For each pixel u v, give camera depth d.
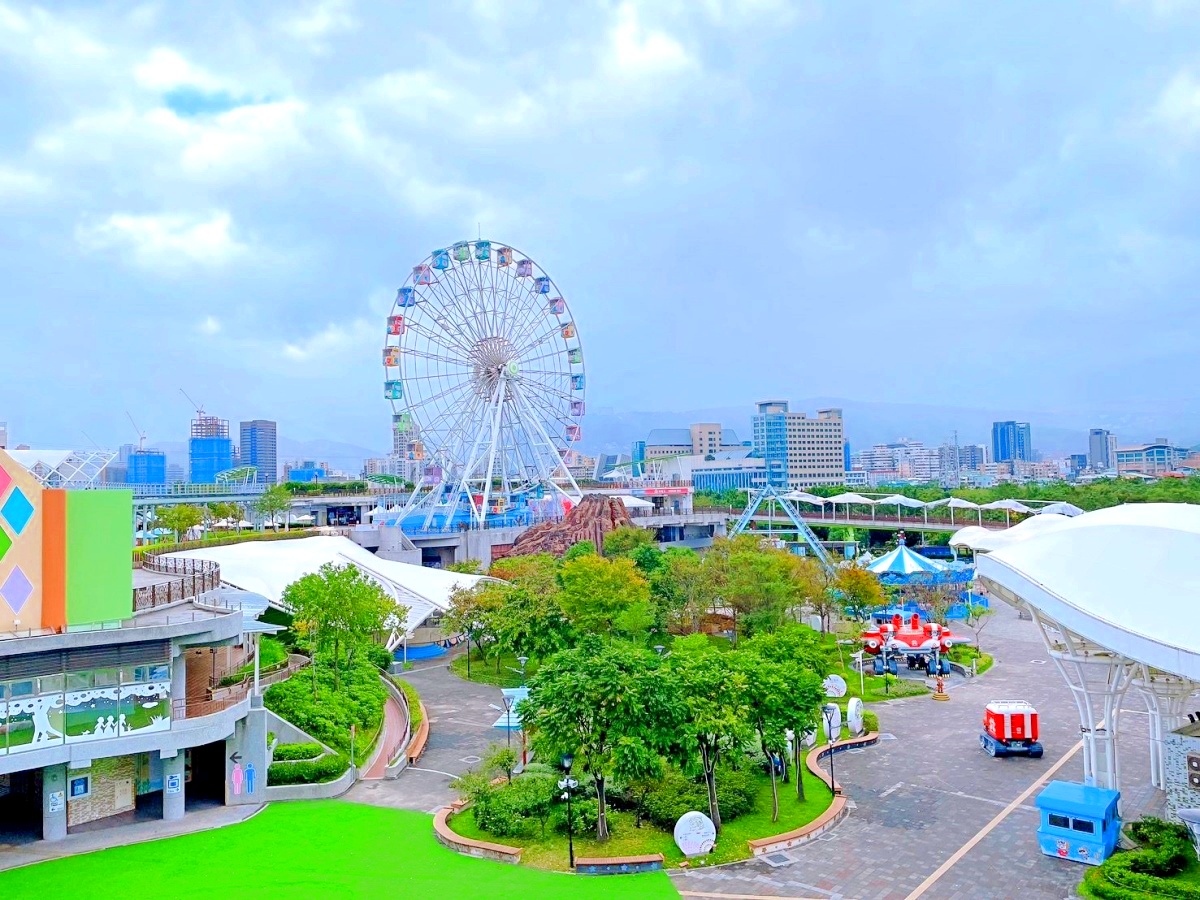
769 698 48.62
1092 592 46.09
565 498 154.12
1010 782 55.62
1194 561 45.47
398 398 141.12
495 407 150.62
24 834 46.53
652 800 49.72
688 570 100.75
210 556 102.25
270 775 54.03
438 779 57.75
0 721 43.50
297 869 41.62
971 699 77.88
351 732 60.28
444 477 149.00
